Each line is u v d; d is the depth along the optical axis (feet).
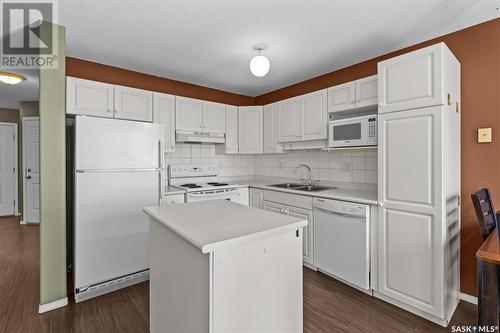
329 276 8.63
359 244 7.41
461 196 7.05
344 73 10.05
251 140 12.68
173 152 11.20
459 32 7.14
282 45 8.13
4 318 6.29
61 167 6.81
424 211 6.09
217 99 13.10
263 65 7.40
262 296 4.09
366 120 8.03
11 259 10.00
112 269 7.59
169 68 10.11
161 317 4.98
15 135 17.12
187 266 4.06
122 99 9.29
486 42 6.70
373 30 7.22
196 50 8.48
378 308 6.76
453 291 6.53
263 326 4.10
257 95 14.39
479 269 4.14
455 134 6.63
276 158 13.38
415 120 6.22
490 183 6.64
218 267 3.57
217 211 5.51
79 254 7.04
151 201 8.31
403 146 6.45
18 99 14.85
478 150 6.81
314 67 10.00
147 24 6.84
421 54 6.10
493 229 5.34
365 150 9.42
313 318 6.35
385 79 6.80
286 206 10.02
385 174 6.84
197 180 12.36
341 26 6.98
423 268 6.15
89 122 7.16
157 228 5.12
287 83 12.12
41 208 6.52
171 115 10.60
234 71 10.48
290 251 4.49
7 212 17.07
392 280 6.77
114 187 7.59
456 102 6.71
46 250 6.60
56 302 6.73
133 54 8.77
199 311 3.76
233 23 6.82
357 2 5.94
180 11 6.26
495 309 4.00
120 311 6.63
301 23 6.82
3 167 16.90
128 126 7.86
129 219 7.87
